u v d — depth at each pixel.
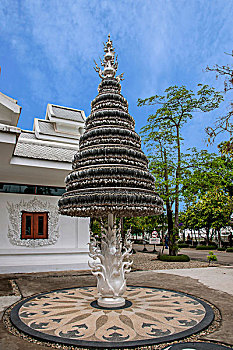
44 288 9.62
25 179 14.71
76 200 6.17
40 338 4.97
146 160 7.46
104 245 7.02
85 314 6.26
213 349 4.55
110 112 7.51
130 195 6.01
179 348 4.59
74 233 15.73
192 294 8.74
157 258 21.22
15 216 14.45
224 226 38.06
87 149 7.05
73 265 14.59
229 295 8.63
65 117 19.52
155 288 9.38
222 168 20.27
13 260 13.83
